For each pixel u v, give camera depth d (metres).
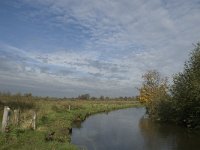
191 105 33.09
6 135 15.98
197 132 30.91
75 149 16.80
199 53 33.00
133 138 26.41
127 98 147.50
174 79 36.84
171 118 41.38
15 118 20.34
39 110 33.00
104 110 65.88
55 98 90.56
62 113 38.31
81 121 39.09
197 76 31.39
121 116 52.78
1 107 29.38
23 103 37.56
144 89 59.12
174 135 28.64
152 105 47.88
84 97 122.31
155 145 23.08
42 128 21.22
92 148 21.22
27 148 14.38
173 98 37.78
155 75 59.22
